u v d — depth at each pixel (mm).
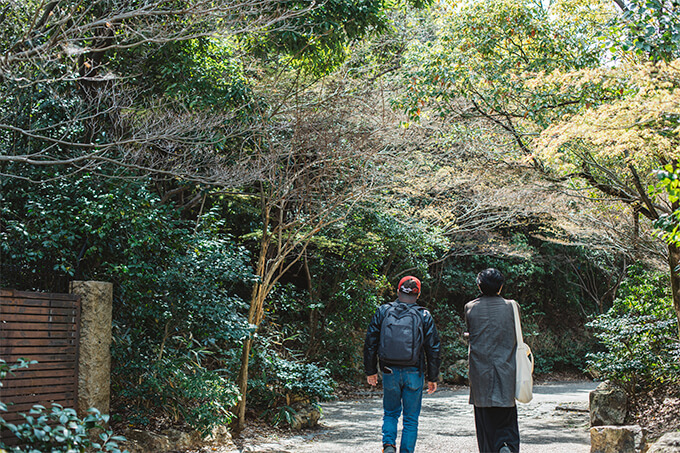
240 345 9117
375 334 4930
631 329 8945
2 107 7066
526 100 8734
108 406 5688
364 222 14727
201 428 6609
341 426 9031
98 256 6816
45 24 6234
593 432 6086
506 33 8922
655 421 7996
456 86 8820
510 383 4340
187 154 8156
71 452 3391
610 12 8820
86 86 8234
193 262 7188
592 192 10227
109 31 8195
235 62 9305
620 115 5727
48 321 5207
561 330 23172
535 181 9664
